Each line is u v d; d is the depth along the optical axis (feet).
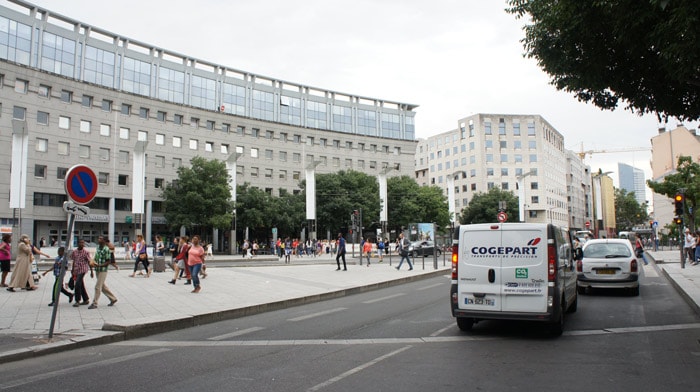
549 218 322.34
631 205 447.01
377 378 18.80
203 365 21.48
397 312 37.37
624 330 28.86
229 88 217.56
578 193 410.72
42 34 161.48
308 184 156.35
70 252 39.29
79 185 28.53
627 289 47.26
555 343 25.38
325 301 46.50
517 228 27.86
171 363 21.98
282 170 230.48
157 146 186.39
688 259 93.81
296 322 33.71
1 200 144.77
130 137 178.91
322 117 250.37
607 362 21.13
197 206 167.22
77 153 164.04
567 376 18.89
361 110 265.34
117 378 19.45
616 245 48.52
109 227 171.01
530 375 19.06
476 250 28.55
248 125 219.20
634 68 31.99
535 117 322.34
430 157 365.40
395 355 22.79
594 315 34.78
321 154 245.65
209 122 205.98
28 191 150.92
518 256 27.58
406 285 61.62
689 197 114.62
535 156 319.47
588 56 31.50
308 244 167.02
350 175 214.69
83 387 18.24
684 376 18.81
